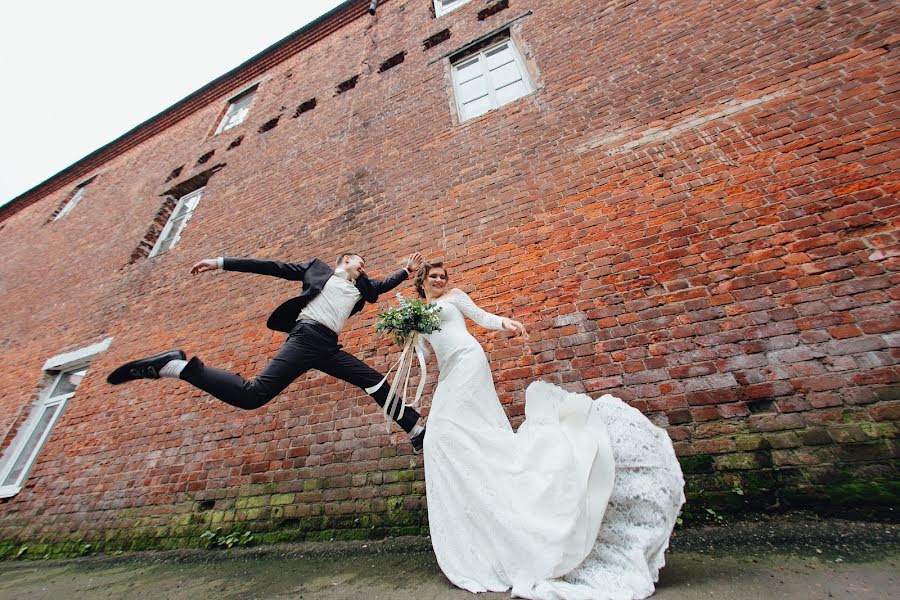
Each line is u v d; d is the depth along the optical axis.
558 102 3.58
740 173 2.53
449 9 5.97
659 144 2.91
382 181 4.11
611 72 3.51
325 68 6.52
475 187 3.46
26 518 3.46
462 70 4.86
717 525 1.71
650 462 1.37
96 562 2.73
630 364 2.23
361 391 2.88
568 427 1.50
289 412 3.00
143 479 3.19
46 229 8.11
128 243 6.09
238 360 3.57
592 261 2.66
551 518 1.26
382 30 6.20
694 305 2.26
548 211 3.01
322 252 3.90
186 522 2.79
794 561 1.31
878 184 2.14
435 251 3.25
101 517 3.12
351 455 2.62
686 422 1.98
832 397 1.79
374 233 3.71
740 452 1.84
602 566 1.21
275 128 6.16
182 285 4.71
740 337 2.08
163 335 4.28
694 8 3.50
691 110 2.95
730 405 1.95
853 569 1.20
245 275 4.31
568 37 4.05
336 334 2.12
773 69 2.82
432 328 1.93
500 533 1.32
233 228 4.97
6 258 8.10
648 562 1.22
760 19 3.10
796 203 2.29
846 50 2.63
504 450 1.52
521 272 2.83
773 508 1.69
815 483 1.68
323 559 2.05
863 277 1.96
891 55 2.47
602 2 4.11
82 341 4.95
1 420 4.68
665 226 2.58
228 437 3.10
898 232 1.98
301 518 2.48
